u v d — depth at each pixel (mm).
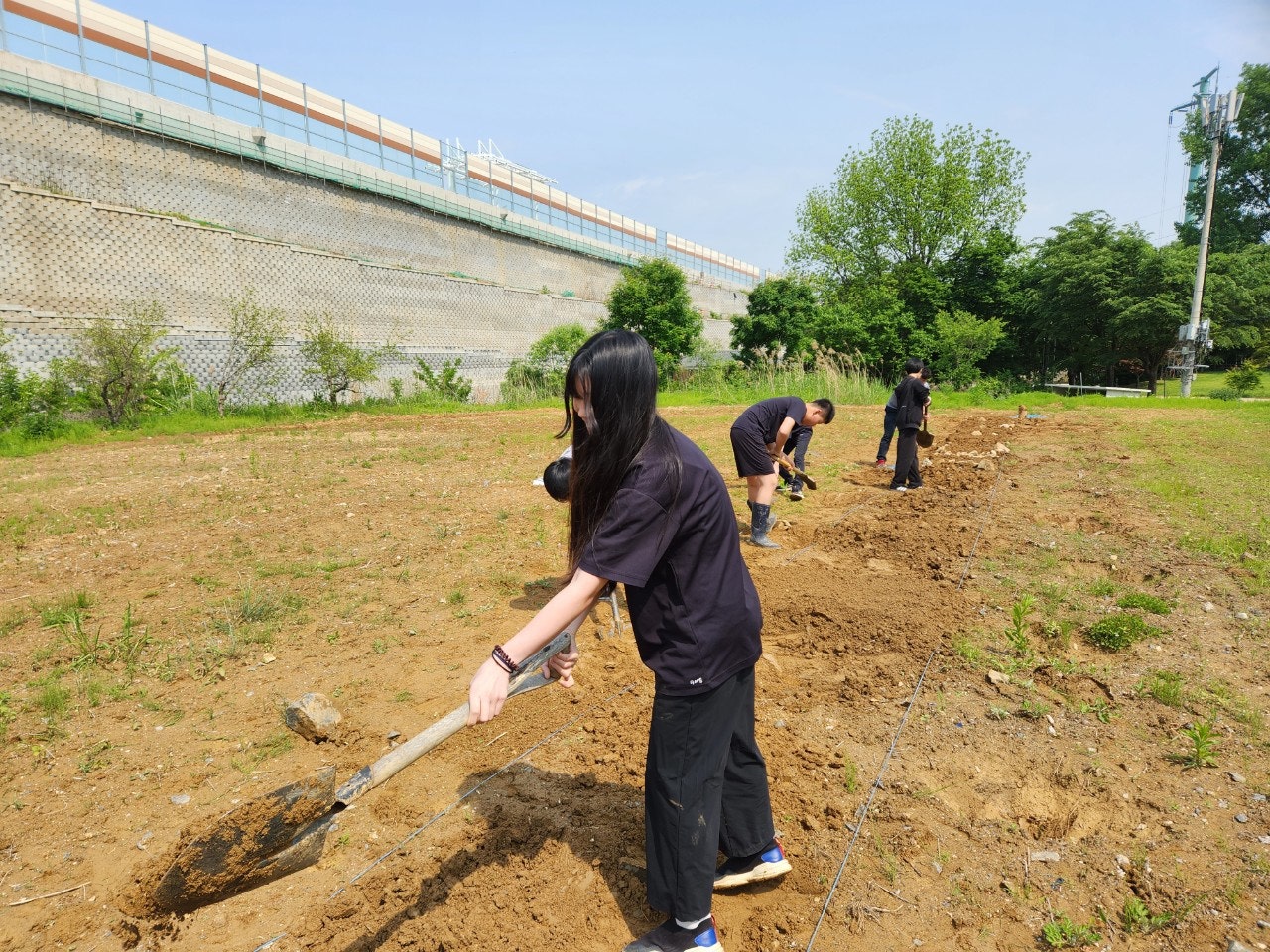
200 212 25438
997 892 2691
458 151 39000
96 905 2721
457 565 6434
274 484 9969
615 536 2086
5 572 6289
